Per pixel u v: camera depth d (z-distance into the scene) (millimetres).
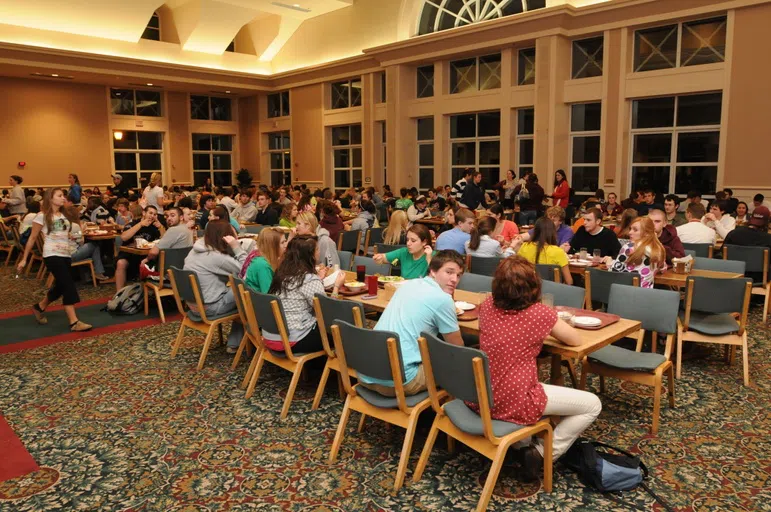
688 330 4188
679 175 10852
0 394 4043
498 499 2707
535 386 2643
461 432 2682
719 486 2791
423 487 2828
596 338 2934
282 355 3770
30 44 13680
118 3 14258
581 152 12133
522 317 2631
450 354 2529
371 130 15898
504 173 13109
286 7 15562
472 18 13617
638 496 2725
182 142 18828
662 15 10266
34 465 3090
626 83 10984
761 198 7496
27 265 9219
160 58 16156
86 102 16641
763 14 9352
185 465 3080
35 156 15836
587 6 11078
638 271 4348
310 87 17578
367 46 15547
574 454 2877
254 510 2668
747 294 3939
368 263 5051
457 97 13789
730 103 9852
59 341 5254
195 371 4457
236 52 18922
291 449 3240
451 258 3139
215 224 4617
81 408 3805
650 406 3709
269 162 20031
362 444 3287
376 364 2850
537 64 11812
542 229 4945
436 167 14430
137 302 6219
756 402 3744
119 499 2775
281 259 3928
